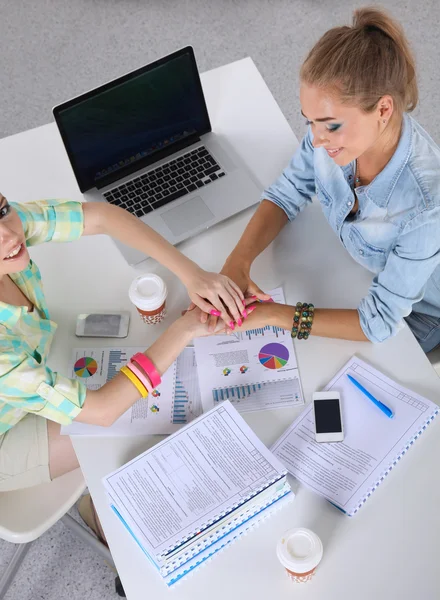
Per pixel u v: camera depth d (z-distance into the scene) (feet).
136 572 4.18
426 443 4.50
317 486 4.37
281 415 4.67
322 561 4.14
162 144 5.73
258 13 10.19
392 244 4.82
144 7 10.40
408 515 4.25
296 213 5.47
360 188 4.70
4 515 5.25
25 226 4.91
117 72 9.84
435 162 4.46
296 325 4.89
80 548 6.91
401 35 3.94
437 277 5.35
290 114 9.29
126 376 4.67
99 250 5.42
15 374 4.36
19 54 10.12
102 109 5.28
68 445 5.24
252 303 5.03
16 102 9.71
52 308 5.17
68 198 5.66
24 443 5.19
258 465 4.27
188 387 4.82
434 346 5.70
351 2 10.16
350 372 4.79
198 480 4.26
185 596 4.10
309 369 4.84
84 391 4.55
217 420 4.50
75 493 5.37
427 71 9.43
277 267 5.28
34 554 6.91
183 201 5.59
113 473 4.33
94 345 5.02
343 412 4.64
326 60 3.87
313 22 10.05
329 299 5.11
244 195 5.59
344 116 4.00
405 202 4.54
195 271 5.03
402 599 4.01
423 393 4.70
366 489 4.32
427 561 4.11
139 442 4.63
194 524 4.06
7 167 5.87
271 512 4.31
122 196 5.63
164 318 5.12
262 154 5.82
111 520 4.36
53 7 10.50
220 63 9.81
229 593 4.09
